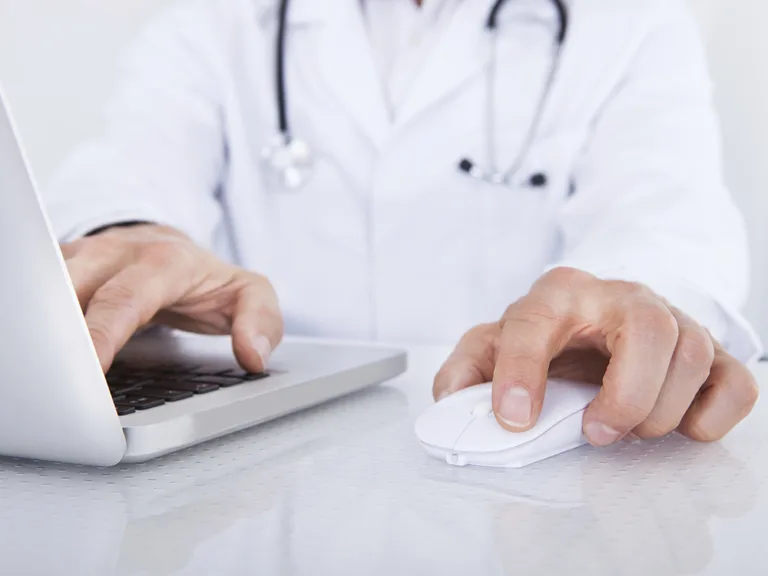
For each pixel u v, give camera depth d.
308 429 0.48
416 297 1.33
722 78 1.96
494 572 0.27
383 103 1.32
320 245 1.35
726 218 1.01
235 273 0.63
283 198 1.36
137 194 1.05
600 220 1.02
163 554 0.29
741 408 0.46
